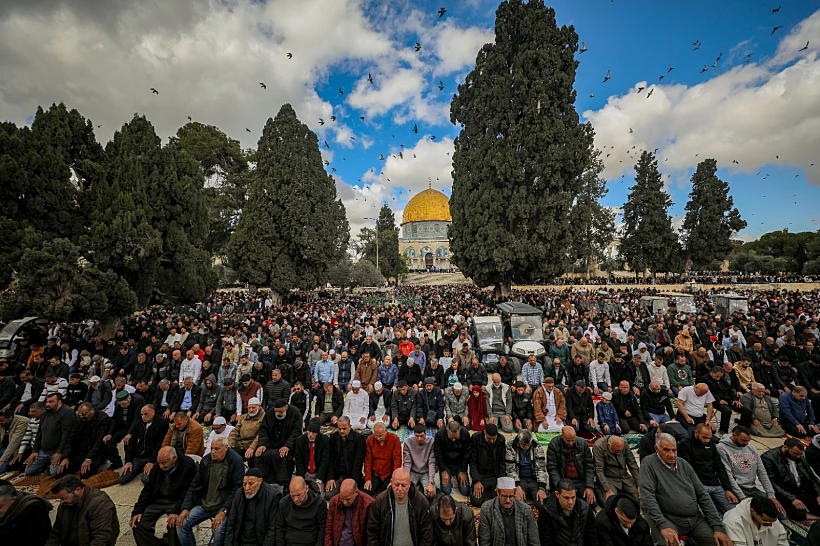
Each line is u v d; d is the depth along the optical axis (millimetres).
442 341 12234
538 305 25938
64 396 8602
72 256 11641
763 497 4320
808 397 8180
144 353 10375
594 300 24172
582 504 4617
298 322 16766
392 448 5852
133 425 6629
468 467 6316
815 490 5383
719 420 9055
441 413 8367
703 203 46906
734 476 5430
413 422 8227
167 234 16188
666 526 4531
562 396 8258
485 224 27312
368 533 4477
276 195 27172
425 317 18469
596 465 5723
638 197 45750
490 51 29391
